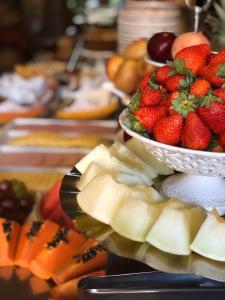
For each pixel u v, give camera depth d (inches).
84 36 84.0
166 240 17.7
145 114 19.0
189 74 19.6
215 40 34.2
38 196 34.2
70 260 23.8
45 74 62.7
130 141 24.3
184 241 17.7
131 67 36.3
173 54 26.7
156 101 19.3
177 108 18.1
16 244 25.2
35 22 149.3
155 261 17.1
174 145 18.6
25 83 56.0
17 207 31.6
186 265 17.0
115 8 121.7
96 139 43.8
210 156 17.6
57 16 150.4
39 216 30.4
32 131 46.6
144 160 23.2
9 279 23.3
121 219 18.4
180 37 26.5
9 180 33.4
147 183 22.1
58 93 60.1
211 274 16.6
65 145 42.8
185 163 18.6
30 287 22.8
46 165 39.8
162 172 22.8
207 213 18.5
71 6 148.2
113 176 21.1
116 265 19.9
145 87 19.9
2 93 54.7
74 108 51.7
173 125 18.1
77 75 64.0
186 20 54.6
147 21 51.7
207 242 17.4
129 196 19.3
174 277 17.3
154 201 19.5
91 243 24.5
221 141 18.1
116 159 22.4
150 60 29.5
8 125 48.9
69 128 48.0
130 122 19.7
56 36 148.0
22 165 39.8
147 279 17.3
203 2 31.0
